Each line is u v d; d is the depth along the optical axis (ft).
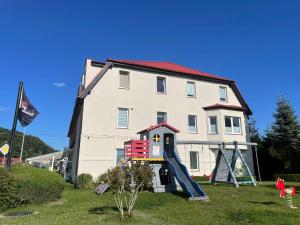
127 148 56.54
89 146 70.90
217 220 28.55
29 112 49.03
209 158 85.20
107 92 76.28
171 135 59.72
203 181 73.20
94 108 73.61
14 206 36.88
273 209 34.63
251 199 43.70
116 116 75.97
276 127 106.52
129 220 27.99
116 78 78.69
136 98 79.82
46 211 33.96
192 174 81.92
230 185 61.98
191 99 88.33
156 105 82.33
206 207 36.63
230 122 88.89
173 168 51.26
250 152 91.30
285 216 30.35
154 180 51.60
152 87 83.25
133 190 33.47
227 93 95.66
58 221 27.48
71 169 97.81
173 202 40.98
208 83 92.89
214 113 87.86
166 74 86.58
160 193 49.49
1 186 35.47
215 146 86.28
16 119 45.98
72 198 45.73
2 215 32.01
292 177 89.51
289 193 39.88
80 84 90.79
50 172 45.32
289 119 104.73
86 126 71.67
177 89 86.99
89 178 65.26
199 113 88.38
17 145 256.73
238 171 74.64
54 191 42.22
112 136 73.92
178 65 105.70
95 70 78.28
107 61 78.38
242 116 91.25
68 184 75.05
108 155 72.18
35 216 30.71
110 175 34.27
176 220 28.53
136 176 37.47
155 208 35.96
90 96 73.92
